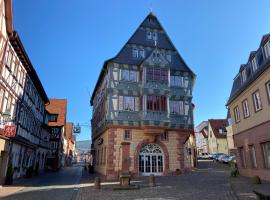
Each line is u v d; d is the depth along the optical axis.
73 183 17.56
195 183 15.35
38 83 24.52
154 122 21.67
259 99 15.87
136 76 23.42
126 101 22.39
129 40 24.55
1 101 15.39
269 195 7.23
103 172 23.27
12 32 15.94
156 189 13.10
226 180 16.47
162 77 23.27
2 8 14.67
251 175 17.47
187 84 25.05
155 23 26.38
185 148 25.22
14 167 19.31
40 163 31.12
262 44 14.78
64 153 52.59
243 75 18.58
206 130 61.84
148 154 21.98
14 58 17.67
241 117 19.17
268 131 14.52
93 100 36.50
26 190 13.89
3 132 14.86
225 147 51.00
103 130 23.88
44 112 31.66
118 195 11.49
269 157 14.90
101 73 25.47
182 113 23.89
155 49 23.88
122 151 20.94
